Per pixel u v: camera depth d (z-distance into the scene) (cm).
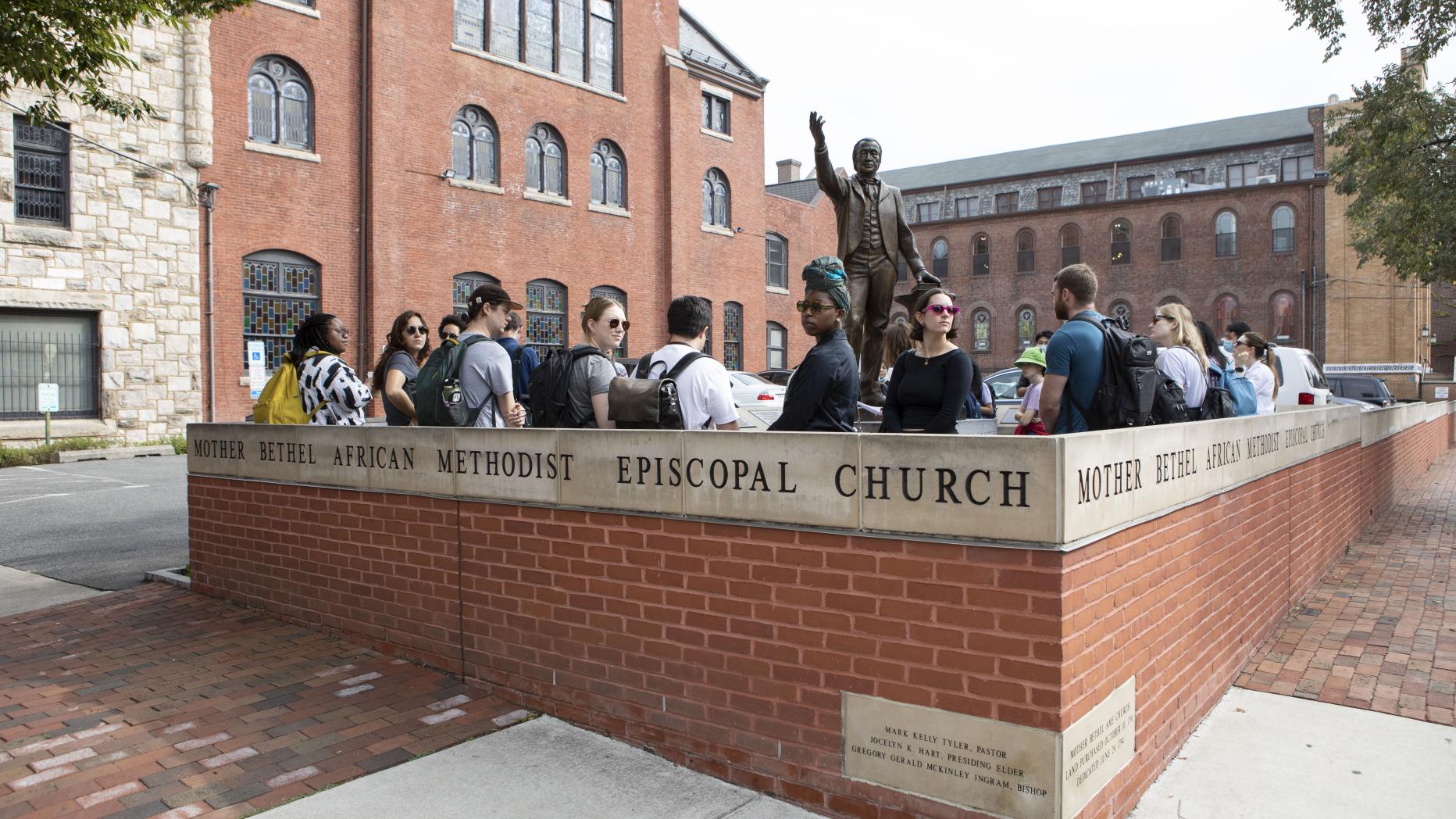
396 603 542
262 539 636
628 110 2786
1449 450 2356
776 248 3494
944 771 331
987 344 4959
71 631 615
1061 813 306
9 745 432
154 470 1532
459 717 458
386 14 2164
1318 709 476
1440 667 540
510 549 475
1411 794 383
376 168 2139
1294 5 1474
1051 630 307
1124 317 466
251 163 1948
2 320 1658
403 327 673
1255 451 552
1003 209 5353
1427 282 1652
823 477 358
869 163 795
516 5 2506
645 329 2847
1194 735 443
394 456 538
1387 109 1490
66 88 932
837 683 357
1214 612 480
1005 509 314
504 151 2441
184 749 426
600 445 432
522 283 2486
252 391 1862
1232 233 4434
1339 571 805
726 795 380
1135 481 366
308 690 495
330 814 364
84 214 1722
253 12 1945
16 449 1600
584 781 393
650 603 416
